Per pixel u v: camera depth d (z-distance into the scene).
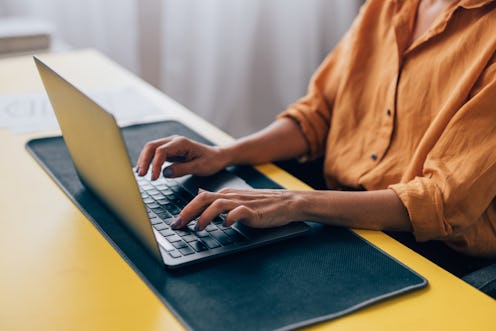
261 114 2.64
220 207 0.88
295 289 0.79
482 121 1.00
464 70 1.10
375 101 1.25
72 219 0.94
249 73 2.53
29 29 1.79
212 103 2.48
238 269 0.83
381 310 0.77
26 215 0.94
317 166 1.40
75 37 2.23
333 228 0.96
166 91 2.43
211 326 0.71
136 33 2.34
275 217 0.92
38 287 0.78
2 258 0.83
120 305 0.75
